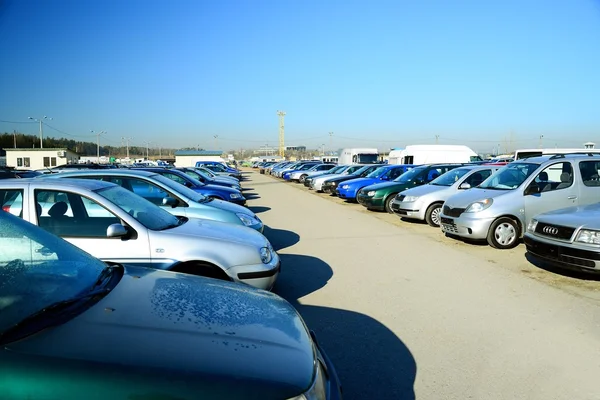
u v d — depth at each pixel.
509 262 6.89
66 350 1.75
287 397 1.75
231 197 11.34
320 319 4.47
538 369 3.40
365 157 36.44
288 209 14.83
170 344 1.89
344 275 6.18
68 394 1.58
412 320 4.43
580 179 7.93
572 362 3.51
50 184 4.32
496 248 7.91
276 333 2.20
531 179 7.95
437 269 6.49
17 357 1.67
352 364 3.48
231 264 4.29
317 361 2.17
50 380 1.60
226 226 5.13
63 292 2.31
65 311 2.11
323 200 18.36
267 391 1.72
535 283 5.70
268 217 12.71
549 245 5.74
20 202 4.23
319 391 1.96
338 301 5.04
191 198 7.20
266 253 4.68
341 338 3.99
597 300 5.00
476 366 3.45
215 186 11.81
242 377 1.75
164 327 2.04
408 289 5.50
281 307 2.67
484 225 7.84
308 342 2.27
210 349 1.89
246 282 4.36
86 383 1.61
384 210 13.94
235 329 2.14
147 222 4.42
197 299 2.48
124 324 2.03
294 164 42.62
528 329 4.18
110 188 4.74
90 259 2.87
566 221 5.60
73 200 4.28
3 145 80.88
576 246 5.37
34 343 1.78
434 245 8.38
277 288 5.55
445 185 11.20
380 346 3.82
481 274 6.18
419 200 10.73
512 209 7.80
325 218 12.44
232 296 2.66
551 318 4.46
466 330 4.16
